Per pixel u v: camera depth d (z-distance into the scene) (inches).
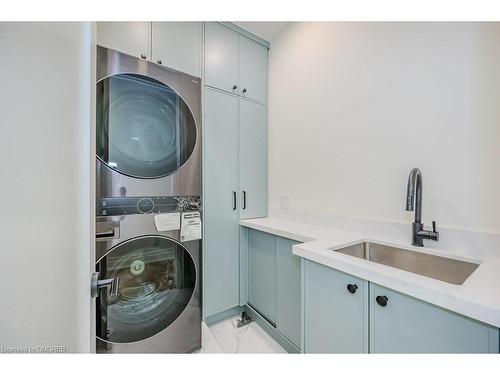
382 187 54.3
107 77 42.8
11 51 17.5
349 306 36.1
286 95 81.3
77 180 20.9
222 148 75.4
